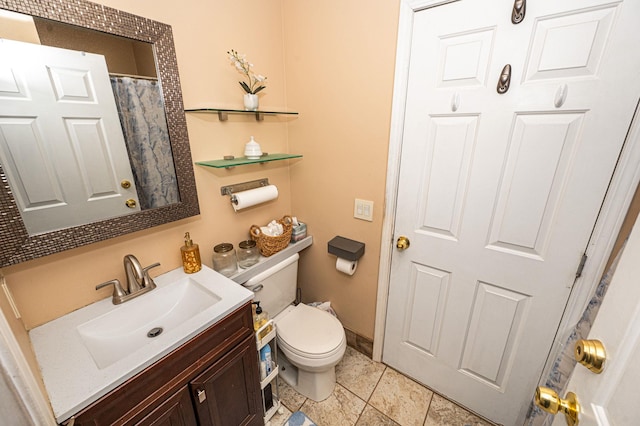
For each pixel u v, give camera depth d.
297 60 1.52
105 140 0.95
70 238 0.90
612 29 0.80
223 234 1.45
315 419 1.40
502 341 1.24
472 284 1.26
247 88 1.34
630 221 0.88
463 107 1.09
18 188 0.79
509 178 1.06
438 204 1.25
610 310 0.45
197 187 1.28
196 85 1.18
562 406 0.50
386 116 1.29
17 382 0.43
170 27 1.03
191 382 0.90
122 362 0.76
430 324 1.44
